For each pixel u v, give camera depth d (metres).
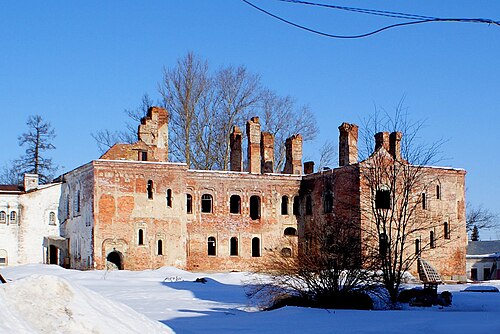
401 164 41.59
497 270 84.19
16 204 67.06
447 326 19.19
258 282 38.09
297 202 70.31
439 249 63.69
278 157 81.00
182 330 17.78
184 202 64.12
